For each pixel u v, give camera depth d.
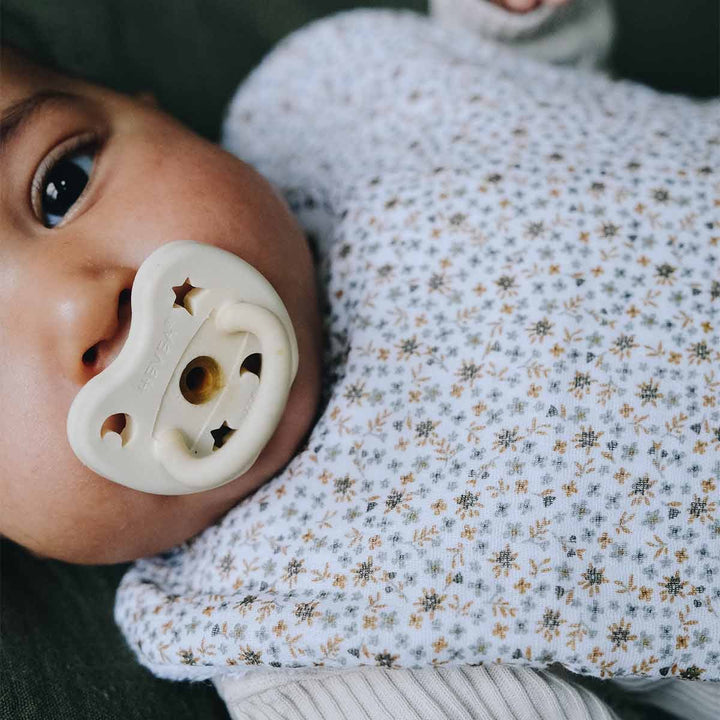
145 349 0.59
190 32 1.11
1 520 0.67
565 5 1.04
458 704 0.62
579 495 0.63
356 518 0.66
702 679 0.61
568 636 0.60
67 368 0.60
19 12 1.03
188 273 0.60
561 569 0.61
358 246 0.75
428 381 0.69
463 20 1.07
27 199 0.66
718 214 0.70
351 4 1.17
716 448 0.64
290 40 1.03
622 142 0.77
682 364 0.66
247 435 0.61
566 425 0.64
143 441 0.60
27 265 0.63
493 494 0.63
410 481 0.66
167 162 0.70
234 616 0.65
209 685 0.77
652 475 0.63
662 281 0.68
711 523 0.63
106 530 0.66
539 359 0.66
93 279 0.61
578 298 0.68
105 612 0.82
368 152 0.87
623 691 0.76
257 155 0.99
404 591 0.62
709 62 1.17
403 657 0.61
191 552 0.75
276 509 0.68
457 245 0.72
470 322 0.69
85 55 1.05
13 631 0.73
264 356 0.61
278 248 0.70
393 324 0.71
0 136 0.66
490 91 0.84
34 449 0.62
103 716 0.68
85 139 0.70
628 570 0.62
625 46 1.17
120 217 0.66
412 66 0.91
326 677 0.66
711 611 0.61
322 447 0.69
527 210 0.72
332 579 0.64
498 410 0.66
